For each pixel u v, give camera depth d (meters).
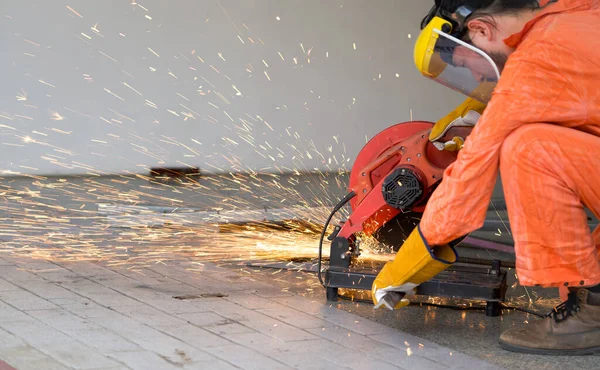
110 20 10.41
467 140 3.33
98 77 10.43
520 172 3.27
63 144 10.32
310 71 11.73
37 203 7.79
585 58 3.19
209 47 11.02
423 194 3.97
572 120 3.27
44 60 10.13
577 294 3.52
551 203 3.27
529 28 3.28
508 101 3.24
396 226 5.86
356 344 3.43
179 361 3.06
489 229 6.50
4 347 3.12
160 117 10.82
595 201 3.32
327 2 11.74
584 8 3.29
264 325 3.66
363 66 12.14
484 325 3.92
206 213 7.20
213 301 4.09
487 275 4.20
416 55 3.44
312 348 3.34
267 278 4.77
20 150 10.10
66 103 10.30
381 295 3.57
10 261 4.86
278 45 11.46
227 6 11.06
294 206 8.21
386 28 12.27
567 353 3.46
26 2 9.97
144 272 4.75
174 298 4.10
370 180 4.21
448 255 3.51
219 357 3.14
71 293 4.09
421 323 3.90
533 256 3.32
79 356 3.06
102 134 10.52
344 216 7.78
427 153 4.02
